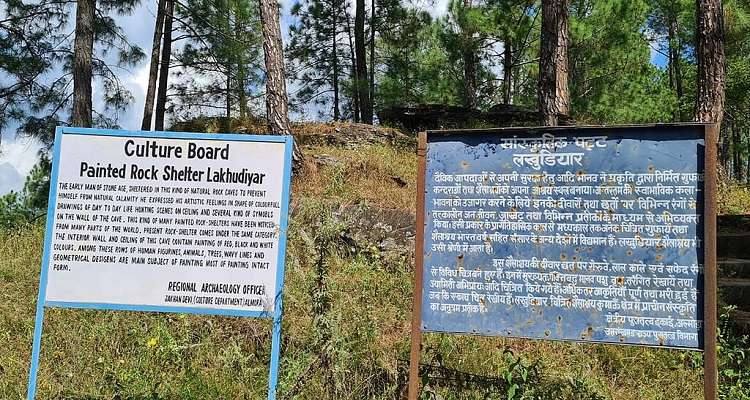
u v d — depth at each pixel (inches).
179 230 170.7
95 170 173.6
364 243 255.0
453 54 754.2
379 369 181.8
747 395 171.6
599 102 753.0
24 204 400.5
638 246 147.3
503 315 154.2
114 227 171.6
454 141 161.8
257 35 660.7
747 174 1338.6
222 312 167.6
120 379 173.5
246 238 169.5
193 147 172.7
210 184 171.5
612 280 148.3
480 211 158.2
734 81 964.0
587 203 151.6
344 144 493.4
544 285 152.5
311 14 924.0
